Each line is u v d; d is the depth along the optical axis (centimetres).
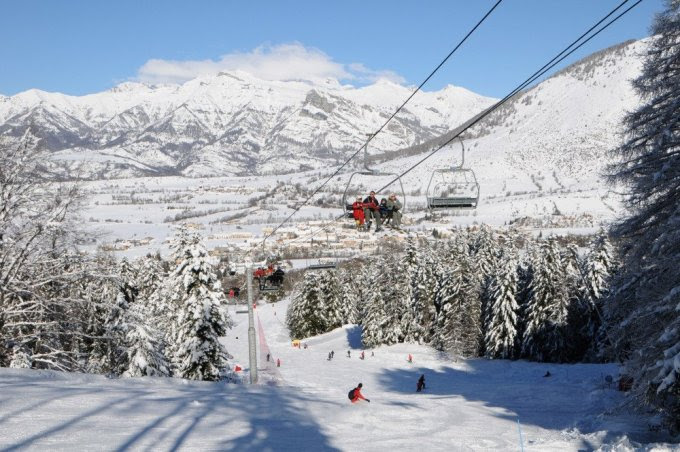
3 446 1176
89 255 2777
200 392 2223
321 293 10188
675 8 2084
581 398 3625
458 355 6962
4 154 2569
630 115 2178
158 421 1567
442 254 8594
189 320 3759
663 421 2089
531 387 4453
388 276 8200
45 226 2553
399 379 5738
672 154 2088
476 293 7112
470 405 2950
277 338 10575
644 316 2069
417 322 7881
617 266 6141
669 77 2097
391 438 1761
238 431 1570
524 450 1720
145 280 6397
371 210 1911
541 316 6525
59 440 1259
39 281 2630
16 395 1662
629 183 2259
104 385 2169
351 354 7838
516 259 7231
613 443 1720
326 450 1480
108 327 3047
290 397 2319
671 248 2055
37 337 2564
